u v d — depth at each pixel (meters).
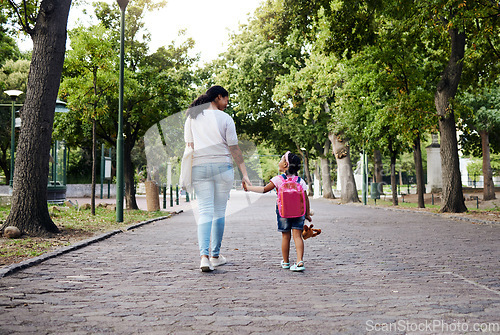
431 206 27.66
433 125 22.02
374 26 18.09
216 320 4.17
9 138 39.00
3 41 31.62
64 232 10.89
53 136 20.61
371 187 30.61
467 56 19.11
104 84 17.08
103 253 8.27
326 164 44.81
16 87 38.69
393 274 6.45
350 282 5.89
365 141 28.84
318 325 4.02
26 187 10.33
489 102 31.19
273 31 18.67
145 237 10.96
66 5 10.95
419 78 22.61
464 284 5.77
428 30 19.11
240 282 5.86
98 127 20.44
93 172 17.05
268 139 45.72
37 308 4.53
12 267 6.36
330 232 12.41
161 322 4.09
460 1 15.23
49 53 10.71
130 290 5.38
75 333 3.77
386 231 12.70
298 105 40.44
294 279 6.07
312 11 17.89
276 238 10.88
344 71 27.36
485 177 33.50
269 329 3.90
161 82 19.97
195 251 8.60
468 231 12.70
